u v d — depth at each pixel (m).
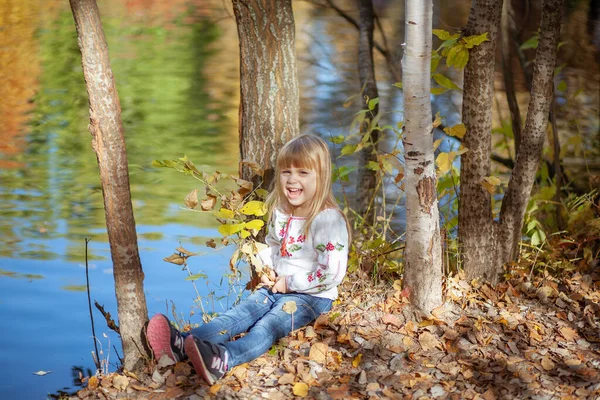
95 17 3.19
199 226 6.32
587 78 10.88
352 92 11.34
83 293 4.98
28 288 5.02
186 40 15.95
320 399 3.10
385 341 3.57
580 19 12.25
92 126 3.30
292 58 4.08
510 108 5.69
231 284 4.43
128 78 12.48
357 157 8.27
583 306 4.00
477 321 3.73
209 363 3.17
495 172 6.06
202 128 9.71
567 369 3.33
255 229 3.74
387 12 16.83
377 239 4.27
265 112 4.06
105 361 3.86
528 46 5.72
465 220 4.16
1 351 4.11
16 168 7.91
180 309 4.58
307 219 3.61
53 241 5.92
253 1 3.94
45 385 3.78
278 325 3.51
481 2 3.84
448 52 3.85
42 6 18.80
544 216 5.50
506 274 4.21
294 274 3.59
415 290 3.80
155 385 3.28
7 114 10.19
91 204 6.87
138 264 3.46
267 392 3.17
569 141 5.90
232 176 3.84
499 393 3.12
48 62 13.51
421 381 3.22
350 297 4.03
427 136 3.56
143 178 7.65
